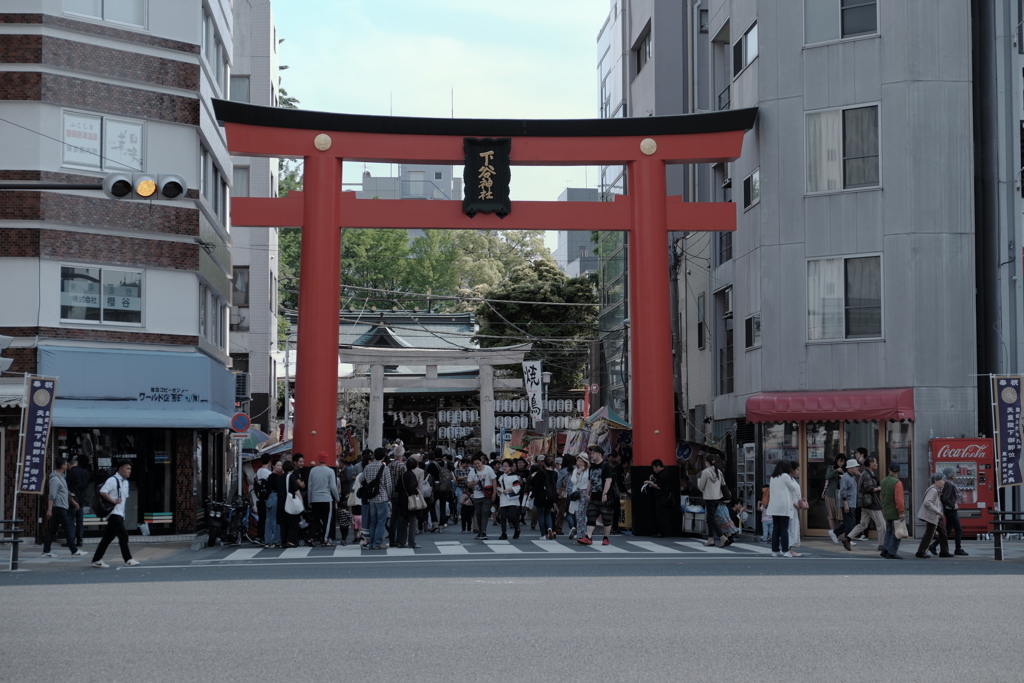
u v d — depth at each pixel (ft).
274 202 96.17
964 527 85.10
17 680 28.22
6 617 40.29
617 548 78.64
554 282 193.36
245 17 171.12
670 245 135.03
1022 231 92.94
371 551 77.66
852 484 77.87
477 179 96.78
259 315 164.25
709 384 122.01
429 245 268.41
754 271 99.55
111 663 30.50
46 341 90.79
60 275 92.02
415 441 236.02
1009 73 93.45
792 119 96.53
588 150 98.07
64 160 92.38
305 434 93.50
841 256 93.76
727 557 69.62
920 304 90.58
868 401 90.02
